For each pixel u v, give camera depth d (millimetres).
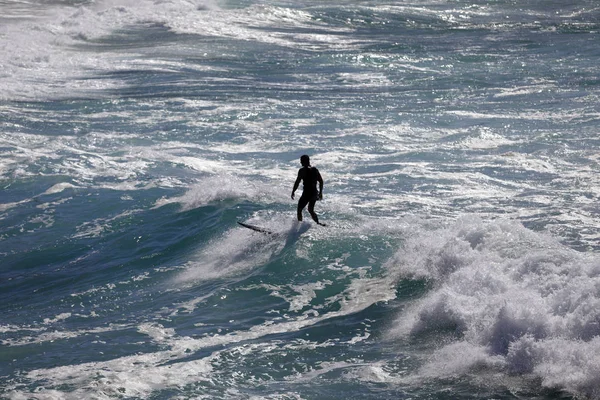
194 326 36500
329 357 31812
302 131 75312
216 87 96750
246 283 41875
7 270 46969
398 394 27703
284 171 63000
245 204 54469
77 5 172125
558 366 27172
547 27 148250
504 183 57250
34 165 66438
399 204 53125
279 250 45781
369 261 43406
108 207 56812
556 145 66625
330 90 94875
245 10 161000
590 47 121688
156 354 32969
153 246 49312
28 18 152125
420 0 183875
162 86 97562
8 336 36188
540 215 49375
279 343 33719
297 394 28266
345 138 72312
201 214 53688
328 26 149750
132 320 37781
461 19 159625
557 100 85000
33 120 81375
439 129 74562
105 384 29688
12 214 56250
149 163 66625
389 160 64688
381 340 33344
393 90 94375
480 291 33938
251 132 75438
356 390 28297
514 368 28094
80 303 40906
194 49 123812
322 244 46062
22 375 31000
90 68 109438
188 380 29984
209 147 71000
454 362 29547
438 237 42500
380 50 123438
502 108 82438
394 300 37969
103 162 67125
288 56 118500
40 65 110250
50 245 50500
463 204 52719
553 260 34531
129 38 134375
